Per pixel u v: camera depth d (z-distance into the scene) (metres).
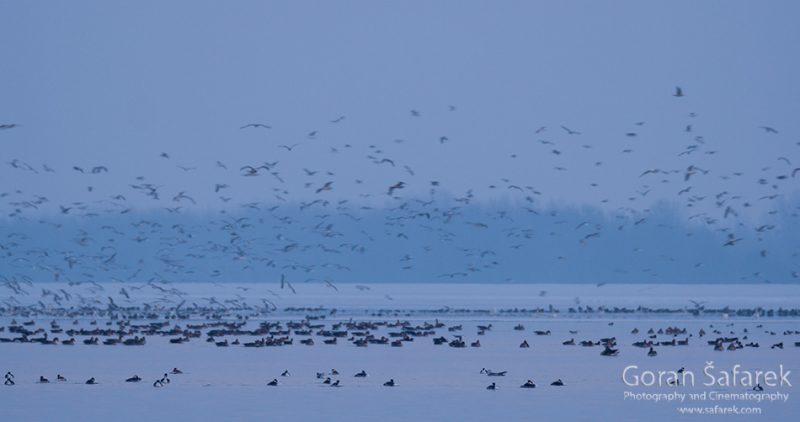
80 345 55.81
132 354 50.97
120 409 34.31
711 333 66.88
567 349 54.50
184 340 58.59
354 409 34.38
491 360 48.81
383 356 50.56
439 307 107.50
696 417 33.84
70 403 35.47
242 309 97.06
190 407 34.75
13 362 47.25
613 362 47.91
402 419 32.69
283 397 36.81
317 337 62.47
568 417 33.34
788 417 34.06
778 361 48.34
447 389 38.94
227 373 43.53
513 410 34.38
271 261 80.81
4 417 32.97
